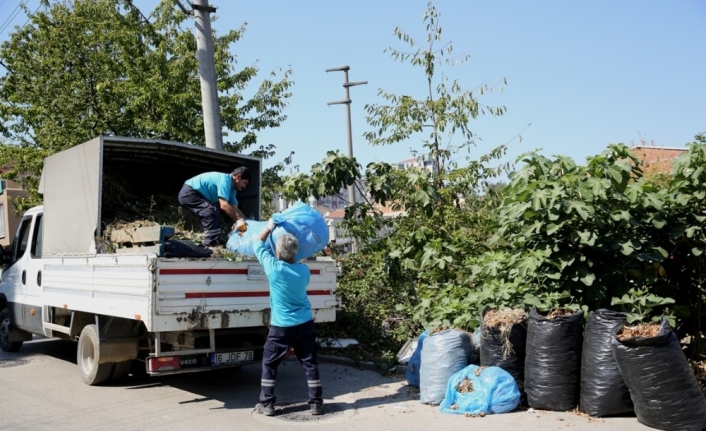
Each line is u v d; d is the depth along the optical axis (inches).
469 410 255.8
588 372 244.2
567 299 290.4
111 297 298.0
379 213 398.6
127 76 608.1
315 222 293.0
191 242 324.2
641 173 306.5
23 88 613.9
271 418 263.3
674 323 266.2
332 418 261.9
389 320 396.8
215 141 485.4
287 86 641.6
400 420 254.4
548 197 272.5
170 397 303.7
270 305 284.8
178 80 597.6
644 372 222.4
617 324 238.8
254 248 272.8
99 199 331.6
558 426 234.7
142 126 583.2
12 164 681.6
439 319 307.4
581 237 273.1
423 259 348.5
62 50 608.7
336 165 372.8
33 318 395.5
